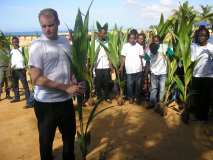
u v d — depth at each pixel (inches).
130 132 204.7
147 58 285.9
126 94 303.9
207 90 216.7
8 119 253.8
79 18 128.8
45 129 119.2
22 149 185.8
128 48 273.3
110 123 226.1
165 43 252.4
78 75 126.6
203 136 194.7
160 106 245.4
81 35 127.6
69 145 127.8
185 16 221.8
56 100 117.6
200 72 215.2
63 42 121.1
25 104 307.4
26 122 241.0
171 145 180.1
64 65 119.8
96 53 267.0
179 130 206.7
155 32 295.0
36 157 172.1
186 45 218.5
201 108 222.2
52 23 113.5
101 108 268.7
